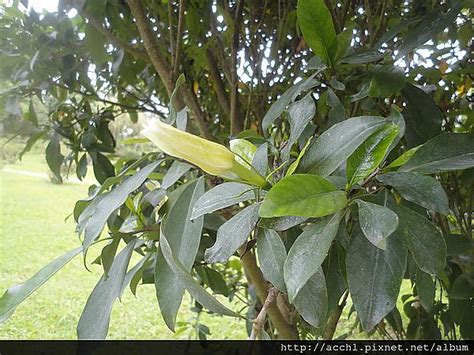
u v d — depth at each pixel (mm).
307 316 378
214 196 418
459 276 685
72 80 944
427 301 436
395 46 767
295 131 449
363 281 357
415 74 715
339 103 549
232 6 907
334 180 390
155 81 1059
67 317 1463
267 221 382
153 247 596
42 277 493
